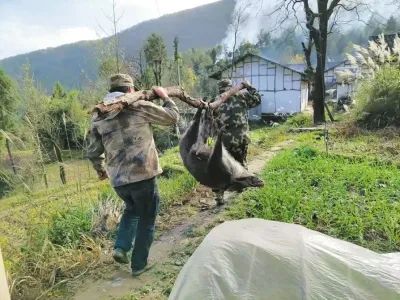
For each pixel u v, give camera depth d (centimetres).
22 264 484
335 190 676
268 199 637
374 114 1475
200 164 554
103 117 444
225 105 688
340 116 2255
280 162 923
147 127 454
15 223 698
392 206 589
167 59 2373
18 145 637
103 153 475
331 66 4703
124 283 452
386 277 242
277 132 1678
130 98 432
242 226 276
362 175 754
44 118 1045
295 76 3155
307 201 626
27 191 647
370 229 530
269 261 243
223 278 240
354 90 1772
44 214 625
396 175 758
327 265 244
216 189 618
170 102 468
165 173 1042
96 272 483
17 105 990
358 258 253
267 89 3253
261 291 235
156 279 452
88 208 652
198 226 605
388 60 1619
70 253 514
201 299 236
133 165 443
